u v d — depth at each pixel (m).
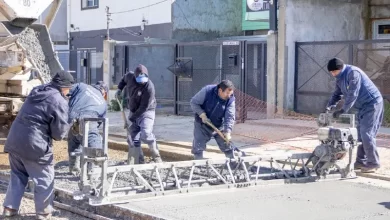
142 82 19.77
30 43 27.45
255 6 49.78
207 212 14.90
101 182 15.18
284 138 27.69
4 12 26.45
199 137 19.12
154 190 16.38
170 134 29.56
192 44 38.19
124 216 14.80
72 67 54.38
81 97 18.33
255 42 36.53
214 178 18.36
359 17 40.12
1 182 19.11
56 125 14.76
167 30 50.31
